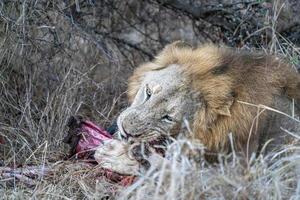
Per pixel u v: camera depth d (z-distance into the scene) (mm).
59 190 7781
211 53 7945
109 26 12188
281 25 11180
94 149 8391
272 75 7926
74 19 11109
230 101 7633
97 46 11156
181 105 7492
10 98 10258
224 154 7242
